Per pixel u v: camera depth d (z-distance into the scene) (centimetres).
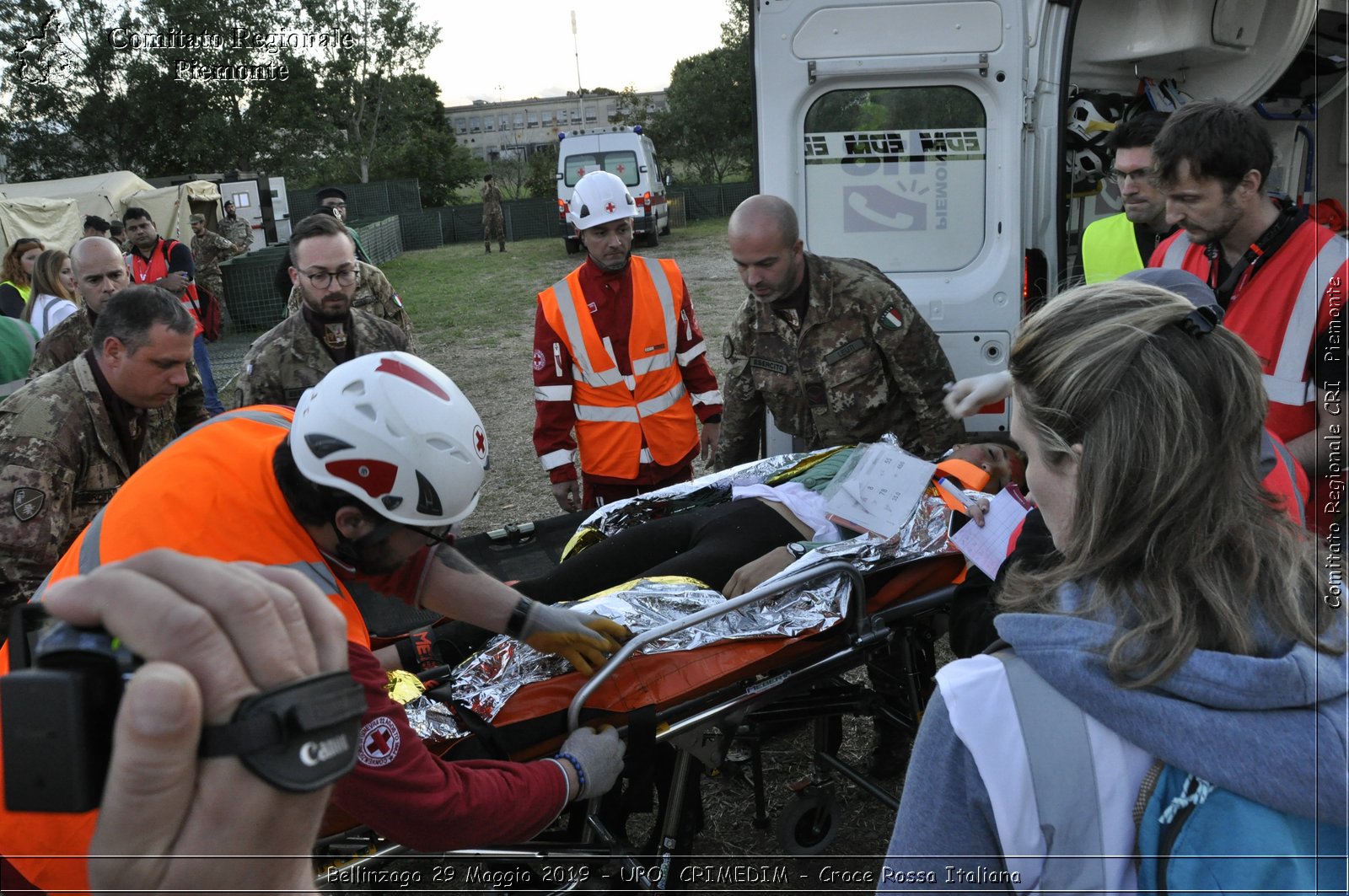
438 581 196
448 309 1463
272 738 49
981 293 389
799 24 373
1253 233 246
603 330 372
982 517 213
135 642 48
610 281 371
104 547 148
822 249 398
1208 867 80
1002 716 86
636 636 213
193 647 48
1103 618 87
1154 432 86
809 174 391
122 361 264
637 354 375
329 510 156
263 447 163
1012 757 85
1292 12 487
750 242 325
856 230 395
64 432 264
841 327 343
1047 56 411
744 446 388
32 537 257
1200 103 245
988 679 88
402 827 156
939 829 89
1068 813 83
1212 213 243
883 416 356
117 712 49
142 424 290
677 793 228
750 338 366
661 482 390
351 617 158
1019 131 375
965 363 397
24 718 49
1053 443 92
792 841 262
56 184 1424
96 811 49
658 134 3981
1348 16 532
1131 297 93
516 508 598
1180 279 136
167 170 2628
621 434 379
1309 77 563
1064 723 85
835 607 245
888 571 273
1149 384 87
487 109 5950
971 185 385
